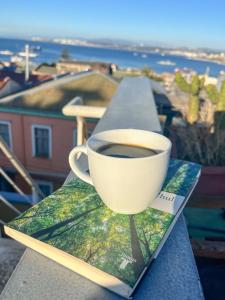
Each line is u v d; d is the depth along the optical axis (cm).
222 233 125
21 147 845
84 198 67
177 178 78
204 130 198
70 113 152
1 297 46
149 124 133
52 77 1216
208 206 130
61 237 54
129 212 59
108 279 46
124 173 53
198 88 290
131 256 50
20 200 527
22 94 845
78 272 50
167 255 55
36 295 46
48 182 858
